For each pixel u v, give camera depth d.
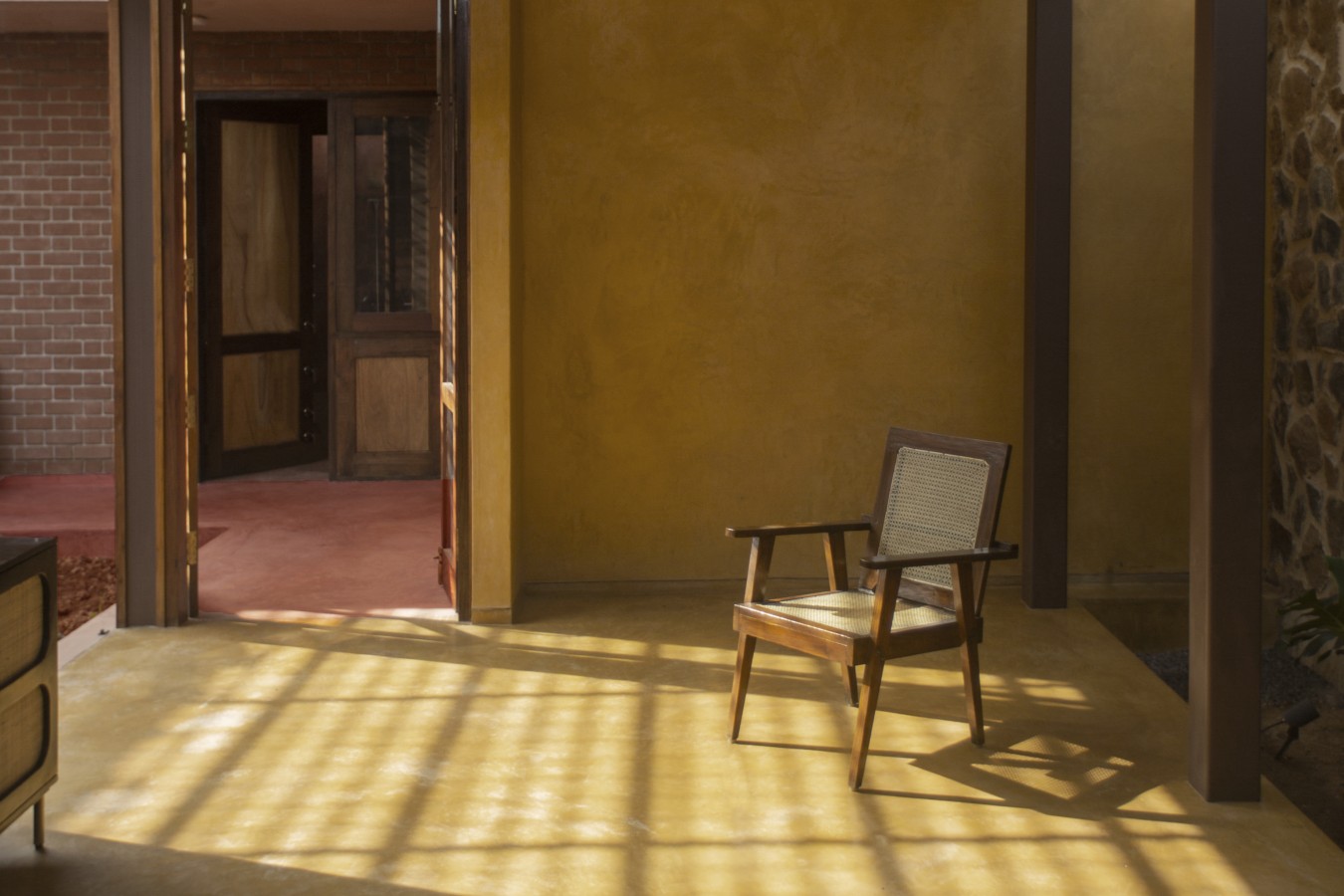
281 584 5.54
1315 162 4.78
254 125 8.41
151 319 4.70
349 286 8.22
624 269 5.24
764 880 2.81
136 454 4.76
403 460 8.38
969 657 3.59
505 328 4.80
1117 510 5.37
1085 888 2.79
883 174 5.26
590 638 4.70
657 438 5.31
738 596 5.34
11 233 8.23
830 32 5.20
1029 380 5.07
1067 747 3.63
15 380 8.31
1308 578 4.91
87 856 2.91
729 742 3.65
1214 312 3.18
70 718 3.81
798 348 5.31
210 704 3.95
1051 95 4.95
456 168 4.83
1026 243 5.09
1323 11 4.68
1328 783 3.85
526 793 3.28
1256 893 2.77
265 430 8.69
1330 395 4.70
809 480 5.36
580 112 5.17
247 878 2.81
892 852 2.95
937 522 3.73
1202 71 3.21
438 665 4.36
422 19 7.74
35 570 2.86
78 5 7.49
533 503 5.31
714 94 5.20
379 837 3.02
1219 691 3.23
